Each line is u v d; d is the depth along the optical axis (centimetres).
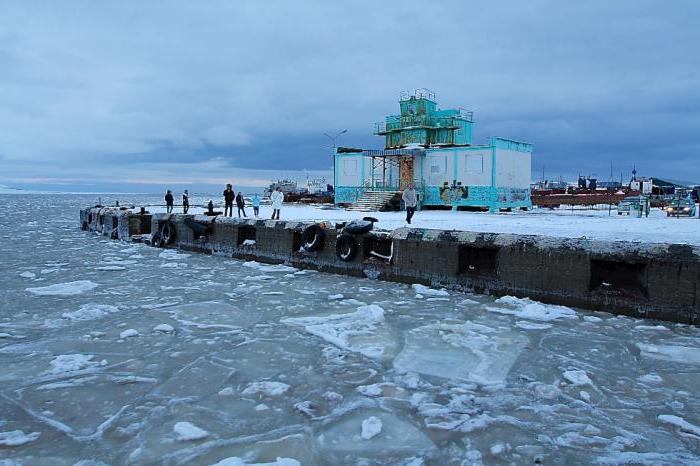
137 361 664
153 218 2248
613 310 902
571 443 441
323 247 1461
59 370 628
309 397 546
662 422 482
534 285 1006
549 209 4044
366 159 3859
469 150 3341
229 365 650
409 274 1227
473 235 1117
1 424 484
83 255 1864
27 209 7425
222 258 1805
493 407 517
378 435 458
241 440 450
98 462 416
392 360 666
